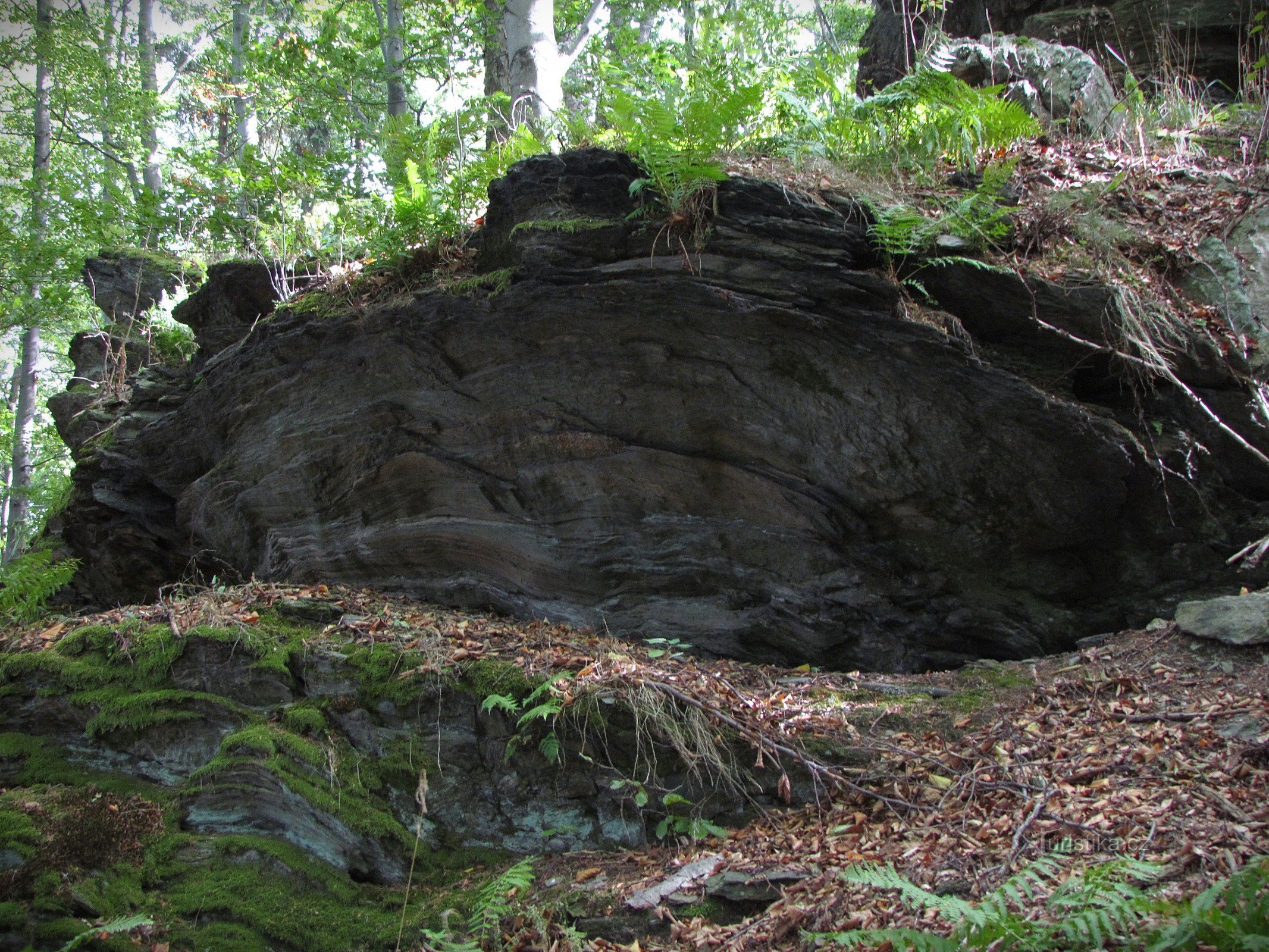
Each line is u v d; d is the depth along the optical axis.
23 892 3.93
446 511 5.88
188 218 10.17
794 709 4.41
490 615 5.70
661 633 5.44
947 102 6.06
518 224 5.43
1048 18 8.99
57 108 14.54
